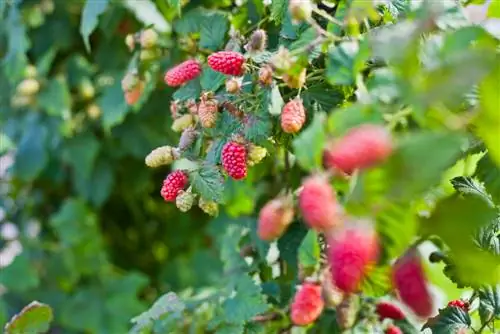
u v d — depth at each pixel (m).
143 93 1.30
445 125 0.88
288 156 1.18
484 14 1.04
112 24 1.44
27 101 1.58
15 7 1.54
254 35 1.04
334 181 0.90
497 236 1.02
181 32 1.21
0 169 1.76
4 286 1.67
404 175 0.83
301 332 1.14
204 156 1.08
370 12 0.97
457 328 1.05
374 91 0.94
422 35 0.93
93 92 1.59
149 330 1.20
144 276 1.67
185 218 1.71
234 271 1.22
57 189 1.82
